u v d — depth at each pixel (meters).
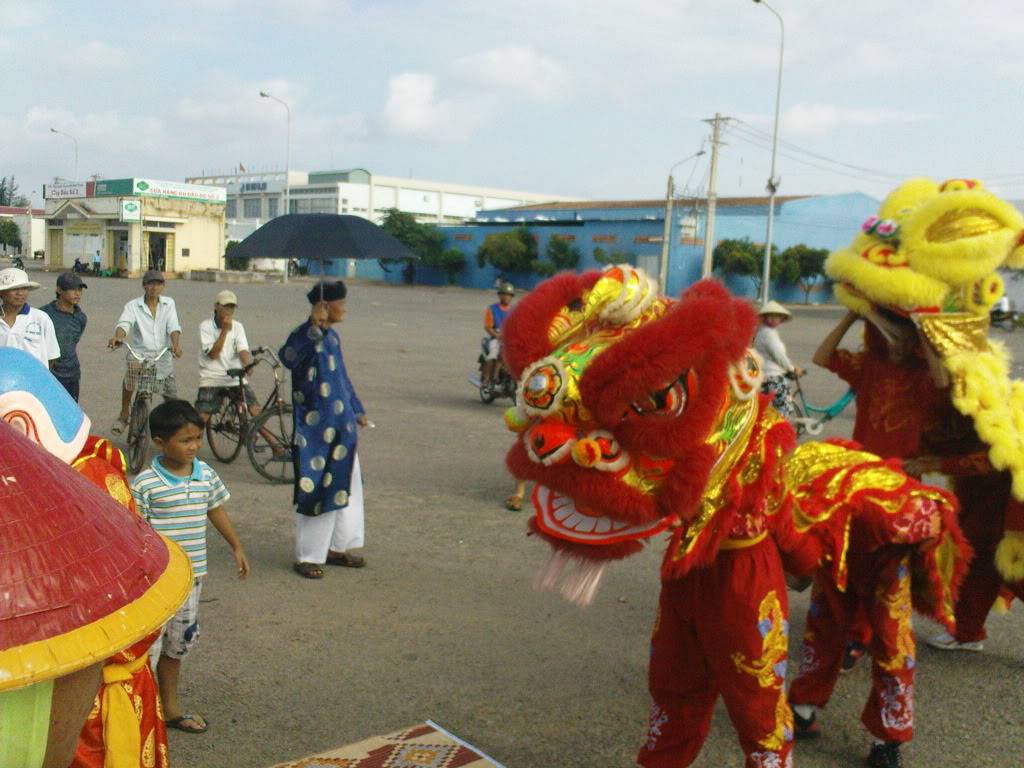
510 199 94.06
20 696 1.14
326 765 3.39
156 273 8.35
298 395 5.42
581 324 2.66
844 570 3.21
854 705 4.12
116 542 1.22
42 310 7.53
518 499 6.97
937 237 4.02
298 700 3.95
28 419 2.07
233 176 90.56
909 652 3.47
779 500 3.00
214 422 8.43
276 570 5.55
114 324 21.02
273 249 5.73
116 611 1.13
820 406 12.91
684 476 2.48
